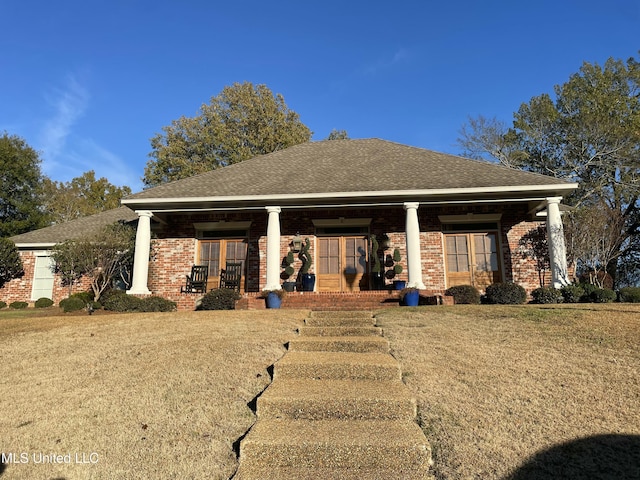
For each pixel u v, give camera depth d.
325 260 14.31
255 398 4.69
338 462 3.46
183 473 3.40
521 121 30.39
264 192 13.08
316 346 6.14
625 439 3.50
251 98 32.84
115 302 11.75
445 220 14.16
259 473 3.37
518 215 14.04
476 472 3.20
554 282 12.05
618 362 5.16
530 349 5.88
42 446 3.82
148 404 4.57
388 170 14.47
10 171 29.75
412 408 4.12
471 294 12.12
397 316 8.61
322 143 18.86
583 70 28.52
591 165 26.17
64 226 18.00
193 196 13.06
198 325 8.07
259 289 14.23
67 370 5.75
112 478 3.36
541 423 3.83
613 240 15.48
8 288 16.23
